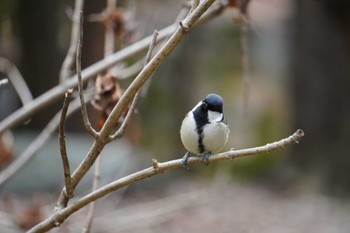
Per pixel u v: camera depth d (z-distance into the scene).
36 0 14.85
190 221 13.02
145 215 8.48
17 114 6.02
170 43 3.70
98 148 4.03
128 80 13.81
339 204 16.08
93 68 6.03
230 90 23.33
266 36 24.92
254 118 23.36
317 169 17.58
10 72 8.69
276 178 18.19
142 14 10.85
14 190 12.73
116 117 3.94
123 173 13.49
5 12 13.07
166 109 19.48
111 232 8.88
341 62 17.16
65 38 15.71
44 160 13.50
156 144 19.25
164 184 15.45
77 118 16.20
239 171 18.58
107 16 6.94
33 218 6.60
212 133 4.64
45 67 15.45
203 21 6.33
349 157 17.06
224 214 14.01
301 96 18.11
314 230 13.81
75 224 7.86
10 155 7.45
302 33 17.84
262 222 13.93
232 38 21.27
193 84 20.09
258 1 26.06
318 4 17.05
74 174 4.09
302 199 16.53
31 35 15.13
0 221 6.97
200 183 16.42
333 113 17.39
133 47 6.03
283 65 24.20
